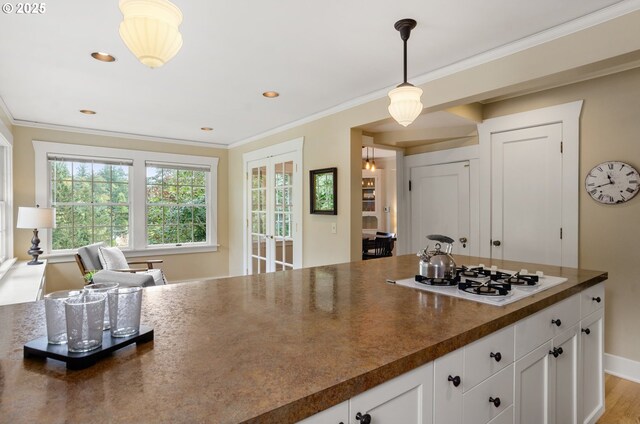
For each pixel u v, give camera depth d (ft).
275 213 15.67
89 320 2.88
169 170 17.85
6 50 7.85
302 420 2.38
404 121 6.97
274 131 15.48
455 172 13.47
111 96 11.04
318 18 6.61
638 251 8.43
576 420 5.83
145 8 4.26
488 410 4.02
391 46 7.73
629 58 6.20
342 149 11.96
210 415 2.13
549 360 5.11
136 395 2.35
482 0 6.03
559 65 6.84
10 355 2.96
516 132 10.84
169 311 4.33
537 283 5.71
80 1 6.01
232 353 3.07
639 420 7.01
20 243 14.03
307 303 4.71
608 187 8.82
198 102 11.72
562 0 6.00
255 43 7.57
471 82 8.28
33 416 2.10
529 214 10.53
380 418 2.91
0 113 11.34
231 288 5.60
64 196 15.10
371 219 25.38
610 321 8.87
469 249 12.98
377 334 3.56
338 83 9.96
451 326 3.81
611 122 8.84
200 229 18.86
